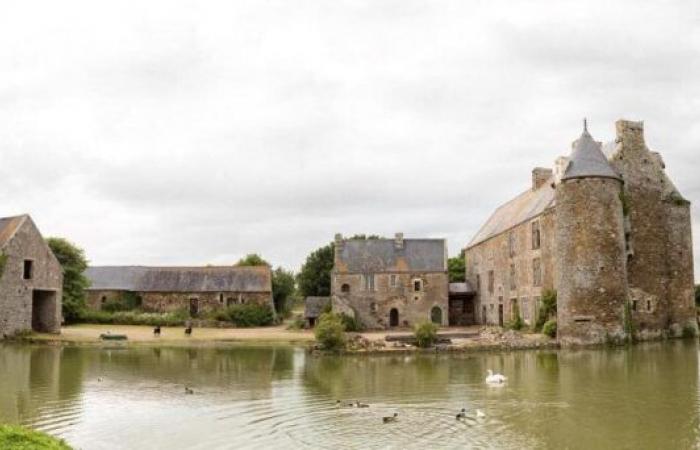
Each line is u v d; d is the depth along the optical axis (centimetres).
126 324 7069
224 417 2042
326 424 1928
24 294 5066
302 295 9162
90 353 4144
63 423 1975
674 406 2141
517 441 1717
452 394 2417
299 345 4878
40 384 2731
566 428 1853
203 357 3934
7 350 4275
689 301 4984
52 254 5434
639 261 4825
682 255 5012
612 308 4288
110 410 2166
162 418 2033
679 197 5059
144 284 8044
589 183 4362
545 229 4947
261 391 2542
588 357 3594
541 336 4547
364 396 2398
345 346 4134
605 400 2256
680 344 4341
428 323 4212
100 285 8119
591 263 4303
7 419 2031
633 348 4075
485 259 6788
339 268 6819
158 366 3425
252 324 7375
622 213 4497
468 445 1678
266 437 1781
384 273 6806
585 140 4562
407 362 3556
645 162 4978
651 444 1683
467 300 7312
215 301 7850
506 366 3259
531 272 5262
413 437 1762
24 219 5134
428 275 6831
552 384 2616
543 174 6022
